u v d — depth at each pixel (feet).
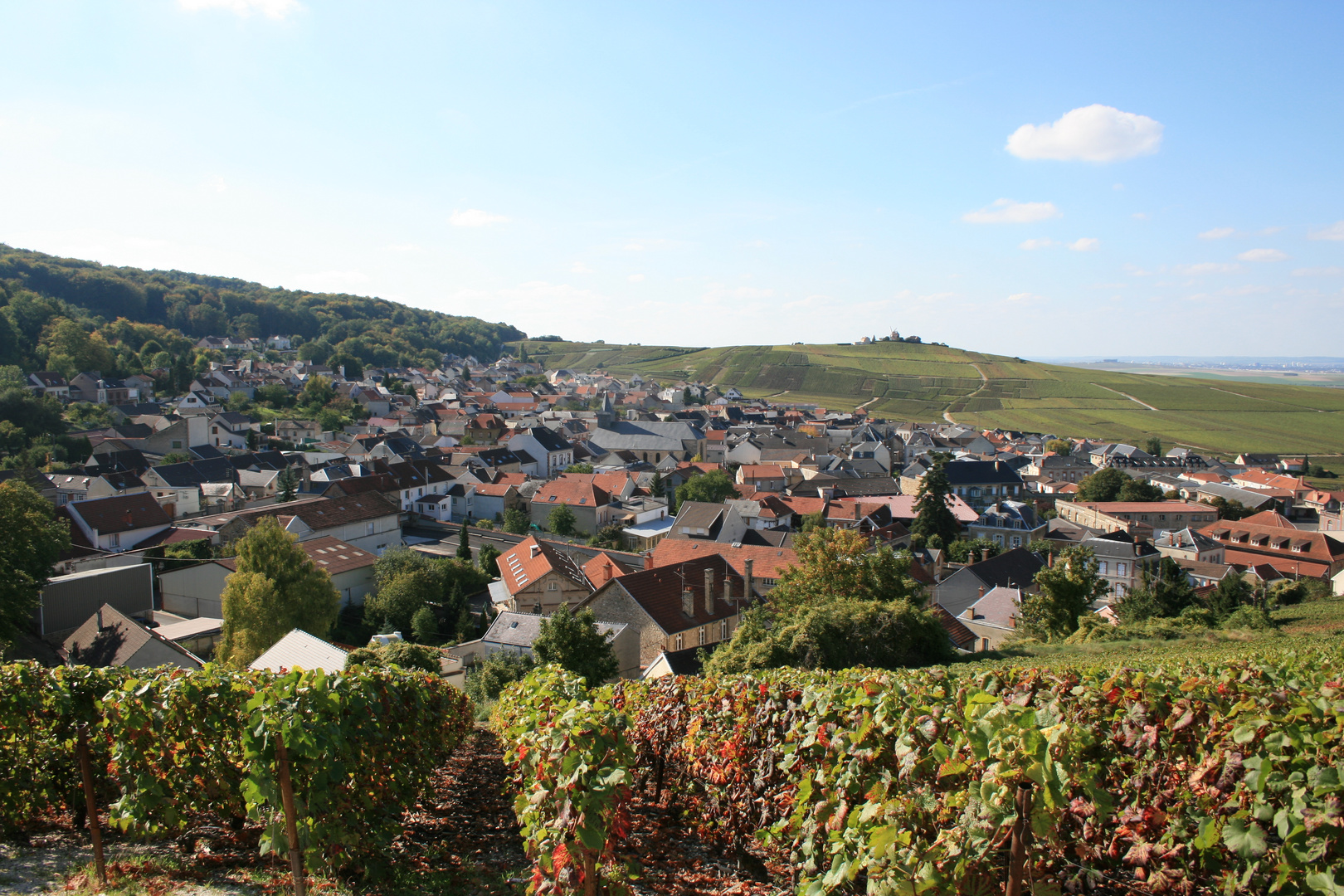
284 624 157.79
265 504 288.51
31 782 41.73
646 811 53.47
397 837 45.52
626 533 293.64
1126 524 354.54
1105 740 30.17
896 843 25.99
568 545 263.49
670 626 145.28
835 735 32.89
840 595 143.43
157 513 238.89
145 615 174.29
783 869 38.65
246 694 40.52
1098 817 27.63
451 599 195.11
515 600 178.09
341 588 205.77
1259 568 278.87
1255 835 22.53
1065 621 169.17
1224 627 149.38
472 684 124.36
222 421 408.87
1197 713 28.89
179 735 39.78
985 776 22.48
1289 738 23.95
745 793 42.29
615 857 36.42
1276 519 335.06
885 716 30.37
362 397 545.85
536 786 33.83
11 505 145.18
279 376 581.53
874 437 539.29
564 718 33.40
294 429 432.25
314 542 214.69
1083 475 502.38
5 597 135.23
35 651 146.30
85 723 38.93
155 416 394.11
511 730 43.75
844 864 27.17
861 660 114.11
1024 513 331.57
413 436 466.70
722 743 44.78
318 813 35.04
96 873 35.17
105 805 44.24
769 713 41.16
